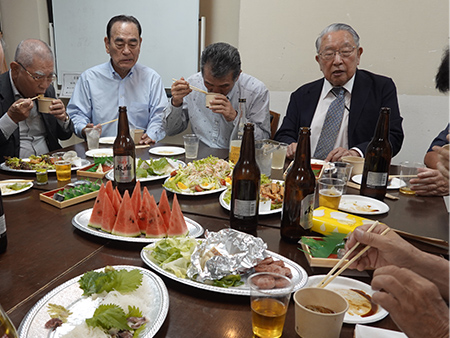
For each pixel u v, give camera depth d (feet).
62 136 8.87
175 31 11.66
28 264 2.91
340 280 2.72
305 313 2.08
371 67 9.76
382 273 1.96
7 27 13.69
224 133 8.72
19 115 7.03
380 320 2.34
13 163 5.50
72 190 4.36
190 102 9.00
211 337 2.17
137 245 3.30
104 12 12.33
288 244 3.41
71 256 3.07
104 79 10.10
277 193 4.38
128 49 9.29
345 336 2.19
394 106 7.54
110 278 2.49
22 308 2.37
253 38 10.61
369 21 9.48
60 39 13.16
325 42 7.32
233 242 2.80
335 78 7.51
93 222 3.54
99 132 7.00
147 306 2.35
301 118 8.26
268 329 2.10
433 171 4.72
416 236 3.45
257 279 2.27
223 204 4.23
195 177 4.88
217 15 11.51
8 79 7.93
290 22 10.16
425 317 1.82
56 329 2.11
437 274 2.27
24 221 3.74
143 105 10.20
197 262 2.64
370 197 4.71
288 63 10.50
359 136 7.72
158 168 5.35
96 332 2.03
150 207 3.32
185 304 2.47
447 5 8.75
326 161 6.09
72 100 10.18
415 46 9.25
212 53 6.94
